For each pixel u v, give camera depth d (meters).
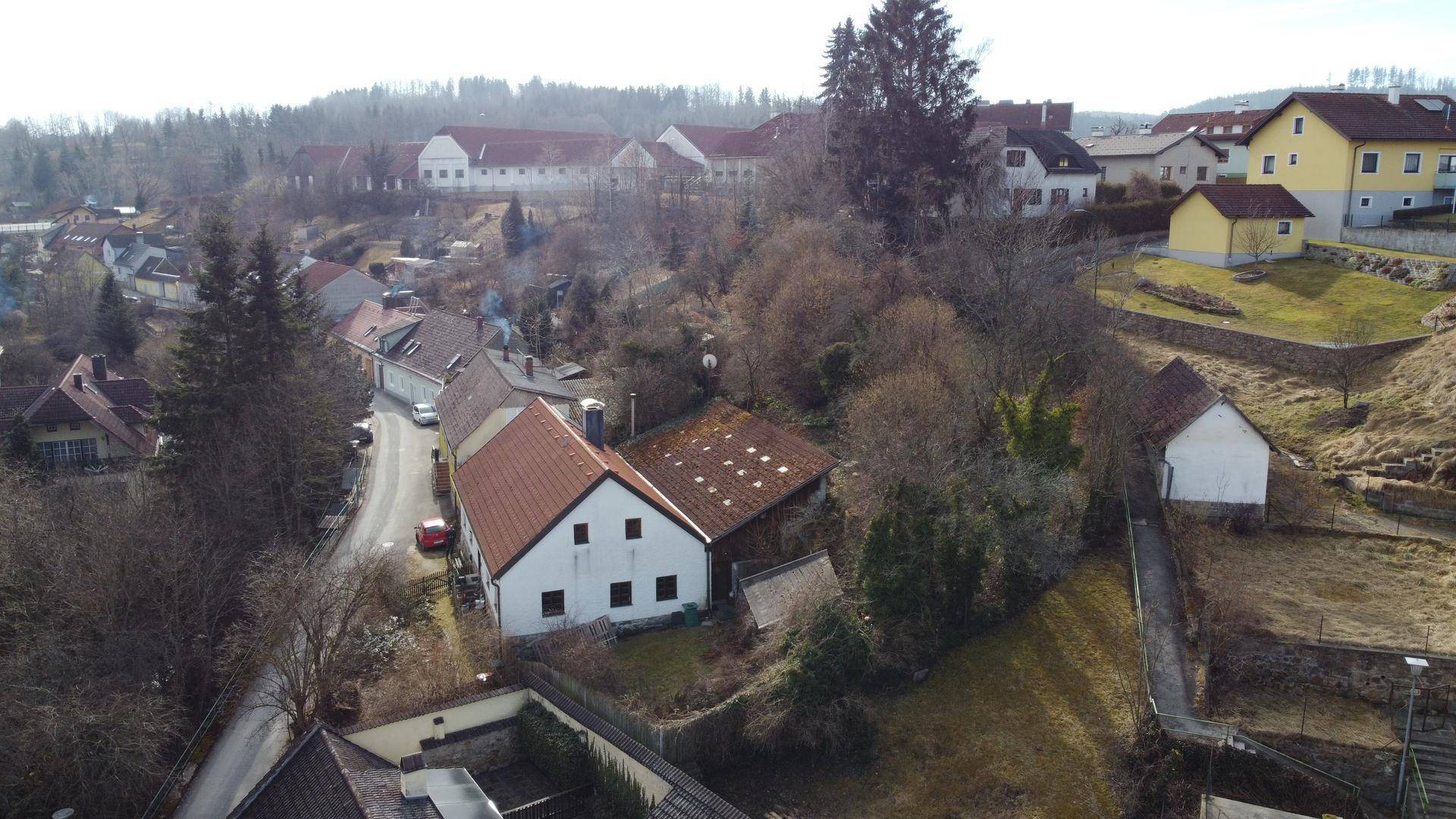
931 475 31.78
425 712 28.23
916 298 44.38
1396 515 33.59
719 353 49.97
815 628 28.28
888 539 29.91
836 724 27.27
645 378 47.75
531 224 93.44
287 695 29.34
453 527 44.47
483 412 49.09
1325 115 55.53
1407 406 36.75
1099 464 33.88
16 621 31.98
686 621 34.91
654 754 25.95
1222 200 54.66
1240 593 28.84
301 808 23.72
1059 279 51.28
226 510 39.62
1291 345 41.66
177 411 42.59
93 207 153.38
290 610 30.14
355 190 122.06
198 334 43.50
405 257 101.38
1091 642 29.45
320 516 46.72
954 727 27.62
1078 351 39.22
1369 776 24.59
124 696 28.09
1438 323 41.25
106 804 27.08
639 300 63.59
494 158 119.62
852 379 42.44
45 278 94.56
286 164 152.12
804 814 25.72
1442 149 54.75
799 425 43.62
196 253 113.62
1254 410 40.12
